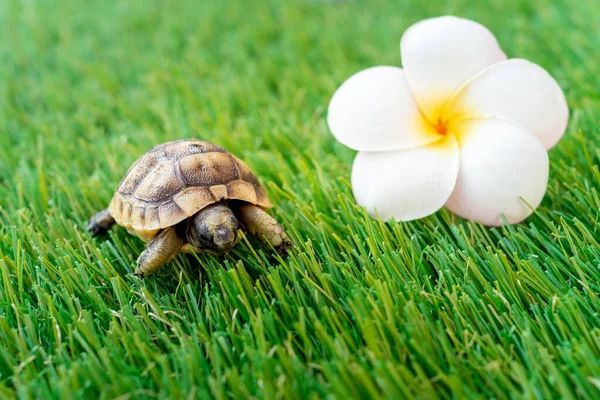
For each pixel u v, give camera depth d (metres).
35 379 0.24
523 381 0.22
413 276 0.26
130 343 0.24
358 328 0.25
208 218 0.25
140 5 0.55
